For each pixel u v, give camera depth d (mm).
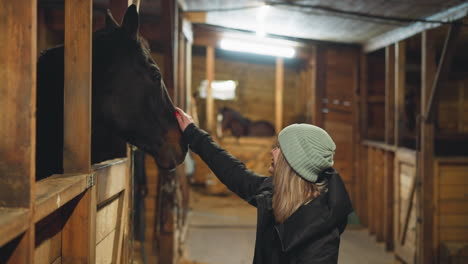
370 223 5414
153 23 4477
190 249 4613
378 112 6070
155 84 1635
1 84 816
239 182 1610
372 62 6047
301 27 4785
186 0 3895
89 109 1239
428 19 3809
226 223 5812
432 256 3854
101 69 1554
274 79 9289
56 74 1583
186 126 1744
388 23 4168
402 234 4344
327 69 6023
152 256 3701
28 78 815
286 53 6363
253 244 4879
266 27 4906
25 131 812
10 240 728
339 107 6043
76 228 1224
